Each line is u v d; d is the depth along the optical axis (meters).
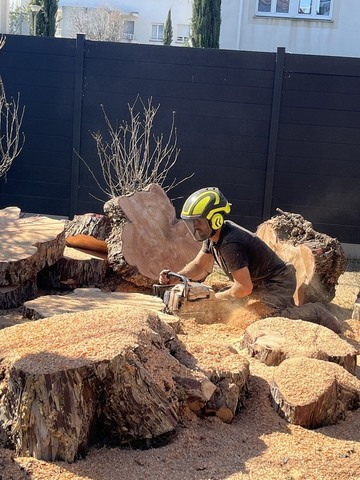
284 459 2.49
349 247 8.12
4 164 7.48
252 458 2.49
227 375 2.82
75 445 2.39
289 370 3.01
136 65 7.89
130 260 5.26
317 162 7.85
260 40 14.78
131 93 7.96
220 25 14.41
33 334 2.78
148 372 2.54
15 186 8.26
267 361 3.35
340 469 2.46
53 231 5.06
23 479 2.25
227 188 8.02
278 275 4.50
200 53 7.79
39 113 8.08
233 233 4.14
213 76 7.82
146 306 4.15
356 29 14.63
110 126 7.89
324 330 3.64
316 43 14.75
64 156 8.14
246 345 3.61
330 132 7.79
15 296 4.64
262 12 14.72
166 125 7.98
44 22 17.11
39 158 8.17
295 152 7.86
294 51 14.78
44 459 2.38
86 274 5.28
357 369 3.63
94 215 5.68
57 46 7.91
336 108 7.73
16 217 5.50
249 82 7.78
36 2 17.17
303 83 7.72
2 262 4.35
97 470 2.36
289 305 4.51
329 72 7.67
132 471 2.37
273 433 2.71
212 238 4.11
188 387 2.67
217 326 4.25
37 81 8.02
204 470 2.39
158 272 5.39
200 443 2.57
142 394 2.49
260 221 8.05
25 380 2.37
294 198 7.96
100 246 5.68
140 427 2.51
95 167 8.13
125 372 2.47
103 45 7.87
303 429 2.77
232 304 4.43
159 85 7.90
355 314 5.07
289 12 14.66
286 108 7.79
